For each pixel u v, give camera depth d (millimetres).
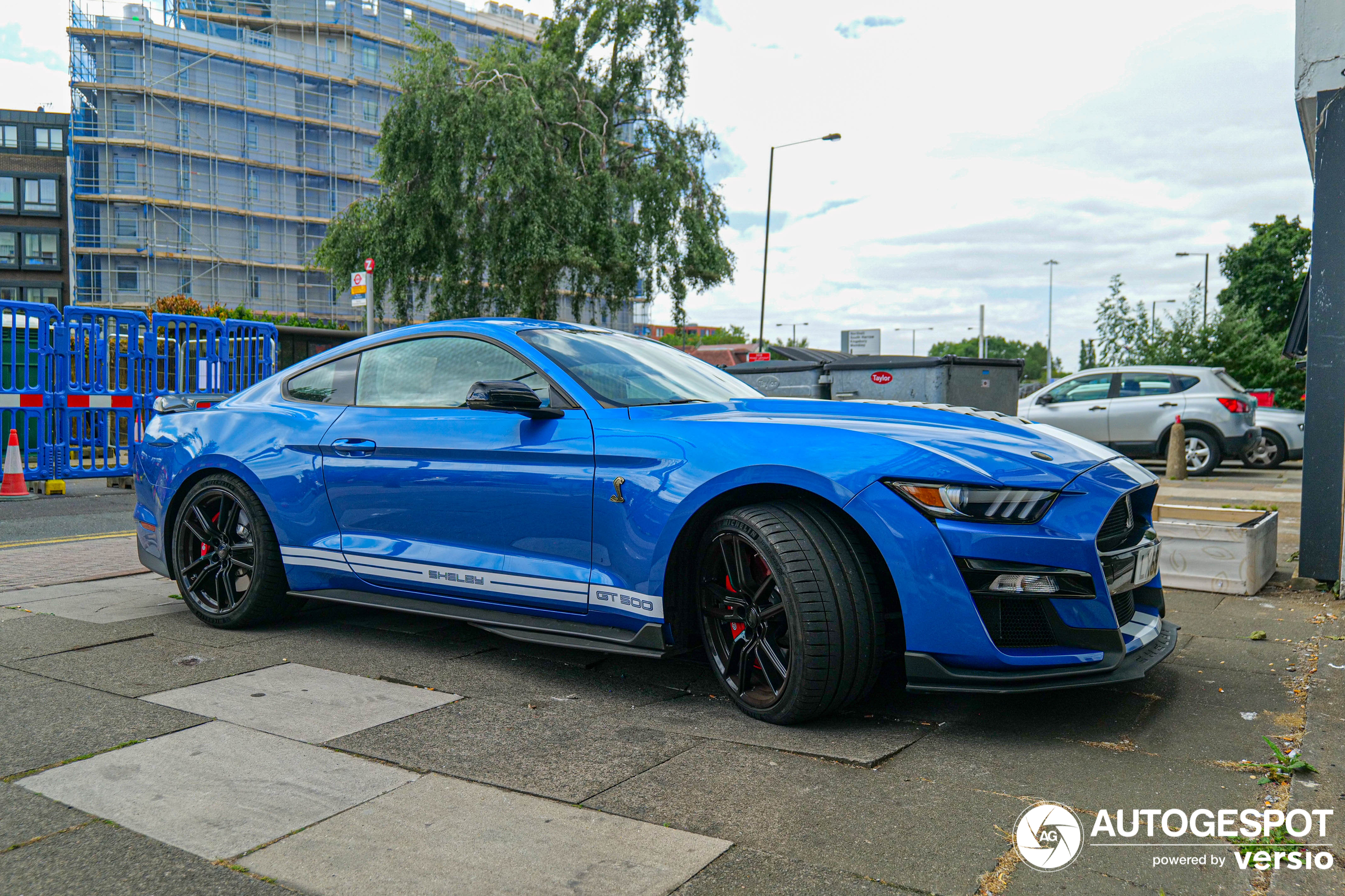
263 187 53344
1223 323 24312
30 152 50281
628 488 3062
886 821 2160
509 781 2389
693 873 1921
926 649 2652
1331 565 4793
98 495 9984
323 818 2170
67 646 3719
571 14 28234
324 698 3072
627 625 3119
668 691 3209
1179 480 12391
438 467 3508
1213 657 3609
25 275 50312
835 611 2695
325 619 4254
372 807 2230
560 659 3605
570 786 2357
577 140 25484
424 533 3566
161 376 11625
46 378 9820
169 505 4207
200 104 51000
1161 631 3189
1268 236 41875
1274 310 41688
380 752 2590
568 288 27172
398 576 3613
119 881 1876
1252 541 4723
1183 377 13219
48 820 2146
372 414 3781
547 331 3730
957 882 1888
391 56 58125
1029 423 3273
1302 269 41219
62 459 9938
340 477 3758
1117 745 2666
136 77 49188
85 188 49031
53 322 9820
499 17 64438
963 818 2180
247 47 52188
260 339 12547
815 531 2754
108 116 49000
